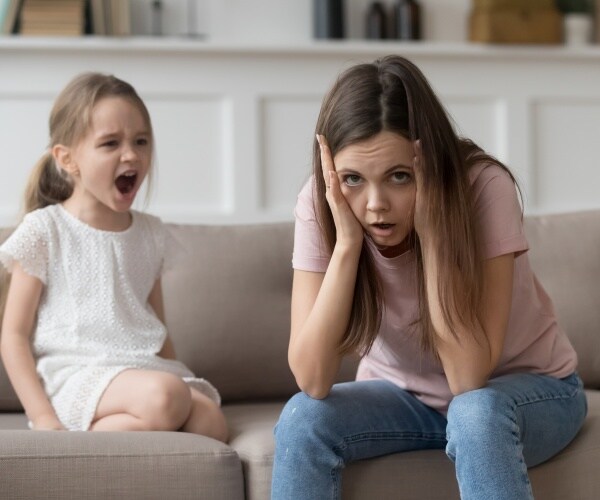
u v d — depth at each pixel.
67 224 2.33
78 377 2.18
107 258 2.33
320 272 1.87
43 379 2.24
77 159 2.31
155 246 2.41
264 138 4.42
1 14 4.16
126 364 2.24
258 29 4.55
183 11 4.52
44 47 4.19
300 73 4.42
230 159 4.39
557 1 4.66
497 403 1.68
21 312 2.24
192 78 4.34
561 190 4.65
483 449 1.62
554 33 4.55
